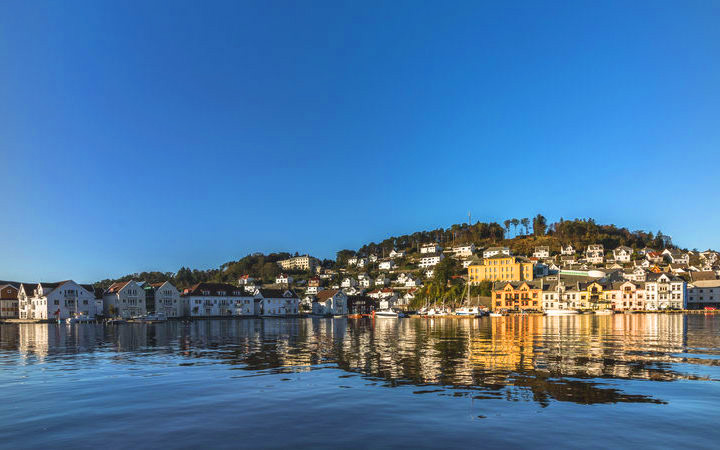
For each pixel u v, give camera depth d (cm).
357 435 1619
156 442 1577
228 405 2053
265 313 19662
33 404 2109
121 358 3816
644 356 3491
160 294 16925
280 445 1531
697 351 3838
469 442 1535
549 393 2192
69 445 1556
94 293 15975
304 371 2939
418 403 2030
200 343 5319
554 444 1509
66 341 5922
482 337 5650
